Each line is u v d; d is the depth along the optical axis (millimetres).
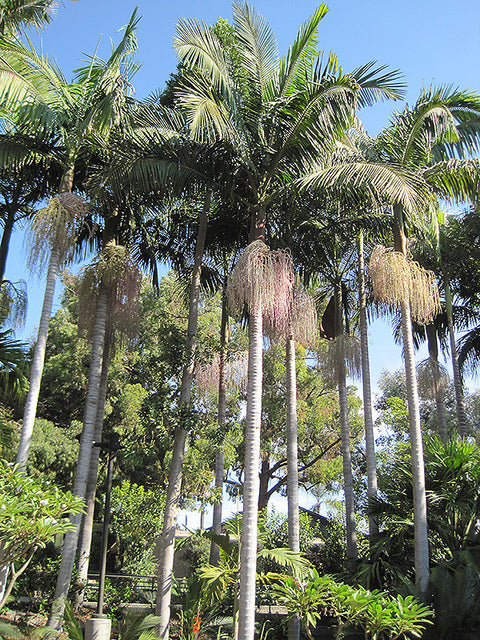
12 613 10750
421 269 12094
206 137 11461
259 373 10039
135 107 12258
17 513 7105
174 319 21203
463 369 18406
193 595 10406
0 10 11578
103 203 12344
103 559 9570
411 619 8031
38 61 11672
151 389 11773
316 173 10945
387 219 13859
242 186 12445
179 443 11398
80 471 11227
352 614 8328
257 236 11125
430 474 11375
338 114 10484
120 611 12141
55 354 26438
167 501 10977
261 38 11898
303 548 15914
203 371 13086
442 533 11133
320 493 27531
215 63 10859
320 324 16562
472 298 17812
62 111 11664
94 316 12484
